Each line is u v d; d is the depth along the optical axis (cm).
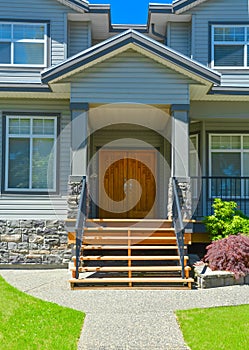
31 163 1065
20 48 1132
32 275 910
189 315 606
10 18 1139
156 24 1251
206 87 970
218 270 823
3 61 1124
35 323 563
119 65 952
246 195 1186
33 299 680
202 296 719
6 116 1071
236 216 966
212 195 1186
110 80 949
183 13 1184
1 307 620
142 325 568
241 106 1102
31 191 1057
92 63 940
